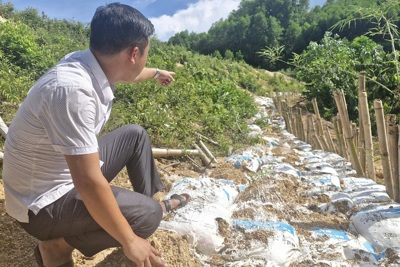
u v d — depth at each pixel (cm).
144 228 208
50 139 177
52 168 193
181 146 504
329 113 1038
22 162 190
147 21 189
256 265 233
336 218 300
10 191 199
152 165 258
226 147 543
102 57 186
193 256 249
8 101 532
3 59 697
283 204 315
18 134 186
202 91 965
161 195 352
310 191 339
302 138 714
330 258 245
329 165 434
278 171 373
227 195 326
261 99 1530
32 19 1727
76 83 173
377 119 329
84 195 174
